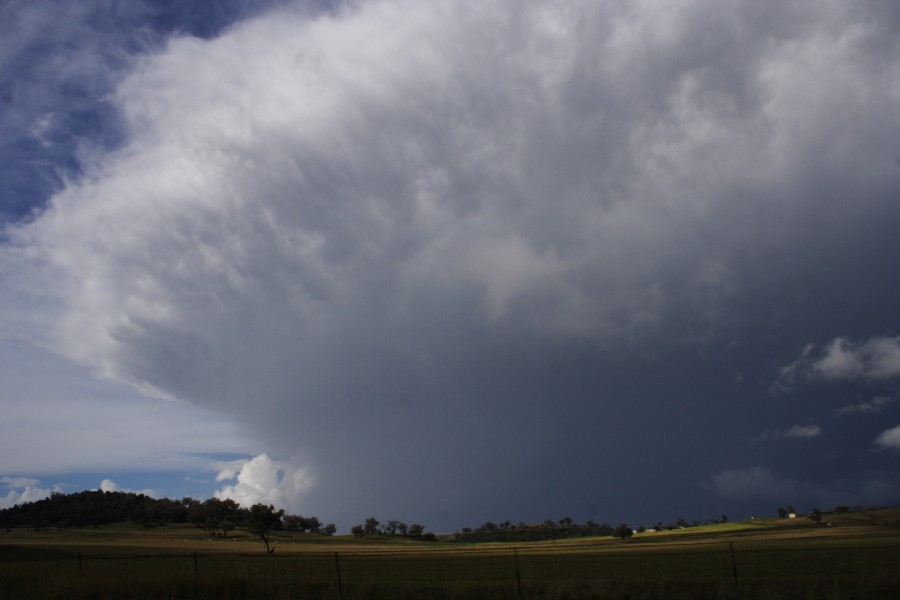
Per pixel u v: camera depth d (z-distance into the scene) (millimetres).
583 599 27609
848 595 26438
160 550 107812
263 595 30078
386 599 29156
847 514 167250
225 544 158625
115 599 28750
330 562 63312
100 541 156125
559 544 143250
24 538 162500
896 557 48969
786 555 54094
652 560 53250
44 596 28828
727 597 27141
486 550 108812
